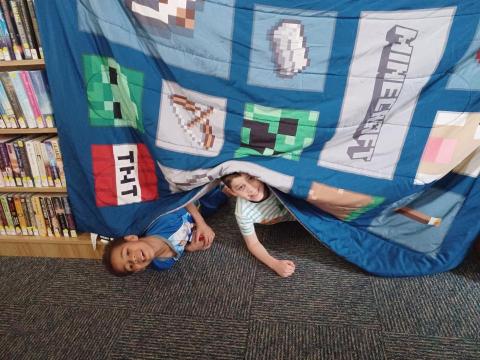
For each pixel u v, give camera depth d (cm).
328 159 106
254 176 105
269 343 97
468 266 118
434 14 89
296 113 100
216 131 105
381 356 92
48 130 116
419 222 113
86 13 96
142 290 118
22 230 133
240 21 93
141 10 92
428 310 103
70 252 135
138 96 101
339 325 100
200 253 133
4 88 109
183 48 96
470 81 94
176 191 117
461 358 90
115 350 98
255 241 122
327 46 94
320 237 116
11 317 111
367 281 115
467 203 105
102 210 118
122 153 114
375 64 95
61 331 105
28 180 124
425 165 103
